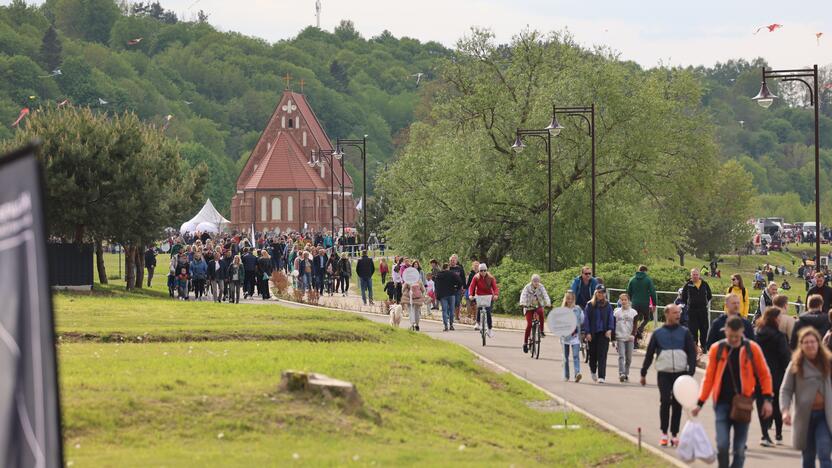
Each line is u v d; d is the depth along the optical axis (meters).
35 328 10.84
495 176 104.88
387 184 110.81
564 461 27.94
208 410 26.25
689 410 26.22
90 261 85.69
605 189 104.94
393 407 30.23
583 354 51.03
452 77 114.62
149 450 23.09
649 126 103.88
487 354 53.34
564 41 113.19
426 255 105.56
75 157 84.88
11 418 11.04
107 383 29.19
